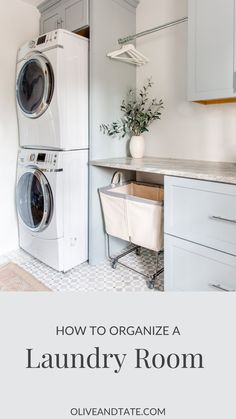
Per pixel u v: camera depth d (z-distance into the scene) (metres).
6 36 2.38
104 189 2.27
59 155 2.11
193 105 2.33
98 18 2.17
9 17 2.39
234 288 1.52
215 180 1.50
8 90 2.46
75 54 2.10
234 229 1.47
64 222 2.21
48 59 2.04
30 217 2.54
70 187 2.21
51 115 2.10
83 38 2.15
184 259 1.73
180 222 1.71
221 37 1.70
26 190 2.50
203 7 1.75
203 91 1.81
